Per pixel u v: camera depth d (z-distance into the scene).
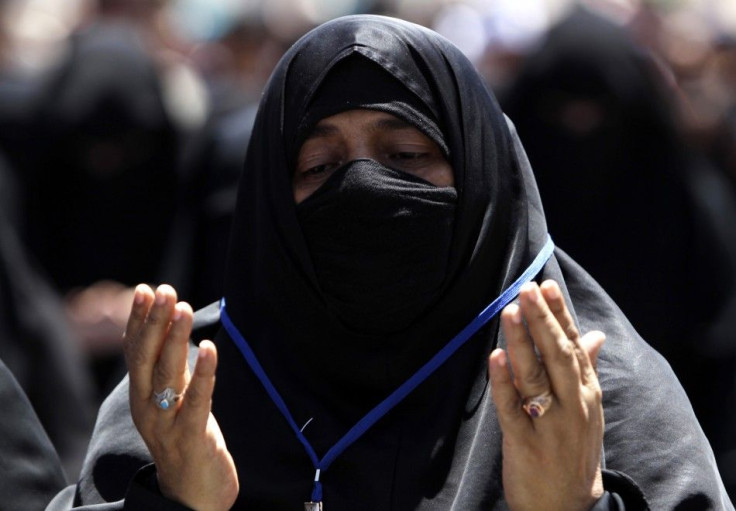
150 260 19.30
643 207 16.09
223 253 15.30
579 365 7.57
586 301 8.98
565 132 16.28
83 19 22.92
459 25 26.05
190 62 23.42
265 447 8.68
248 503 8.59
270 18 20.47
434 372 8.68
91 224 19.14
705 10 28.75
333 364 8.75
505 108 16.72
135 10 20.31
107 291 18.89
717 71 22.11
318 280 8.73
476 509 8.18
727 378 15.11
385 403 8.61
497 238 8.85
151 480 8.11
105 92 19.17
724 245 15.77
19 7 24.64
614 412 8.48
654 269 15.90
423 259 8.61
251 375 8.95
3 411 9.81
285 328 8.85
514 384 7.57
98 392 18.02
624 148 16.20
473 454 8.34
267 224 8.91
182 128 19.69
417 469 8.43
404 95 8.81
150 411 7.88
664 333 15.61
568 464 7.61
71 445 13.05
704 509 8.21
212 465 7.96
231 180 15.47
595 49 16.19
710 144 20.14
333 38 8.95
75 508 8.46
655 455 8.34
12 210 17.75
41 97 19.28
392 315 8.65
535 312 7.40
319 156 8.86
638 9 23.16
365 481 8.46
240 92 18.42
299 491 8.51
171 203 19.50
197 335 9.34
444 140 8.83
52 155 19.16
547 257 8.95
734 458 14.50
